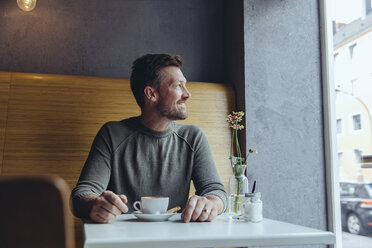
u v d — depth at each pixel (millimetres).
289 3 2391
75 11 2346
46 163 2010
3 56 2201
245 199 1124
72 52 2312
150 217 1075
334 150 2291
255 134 2203
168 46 2475
